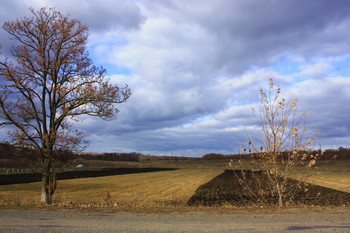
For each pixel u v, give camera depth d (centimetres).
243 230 705
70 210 1019
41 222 791
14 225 750
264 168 1435
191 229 715
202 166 12025
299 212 1004
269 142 1383
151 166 12025
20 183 4444
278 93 1374
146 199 2609
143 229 713
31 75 1891
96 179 5497
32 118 1922
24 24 1873
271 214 955
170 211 1024
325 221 818
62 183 4625
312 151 1385
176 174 7100
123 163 12862
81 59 1986
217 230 705
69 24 1936
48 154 1858
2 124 1828
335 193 2891
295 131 1348
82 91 1906
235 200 2347
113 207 1146
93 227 733
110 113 1984
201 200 2475
